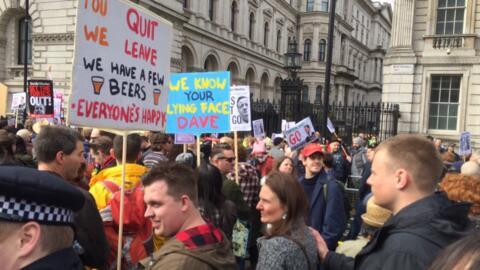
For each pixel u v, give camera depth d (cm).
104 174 404
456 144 1543
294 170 571
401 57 1622
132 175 391
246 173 609
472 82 1521
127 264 350
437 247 179
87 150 722
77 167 337
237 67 4278
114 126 356
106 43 346
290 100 1827
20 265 142
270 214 290
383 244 198
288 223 286
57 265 148
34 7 2562
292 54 1809
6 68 2850
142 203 354
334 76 6059
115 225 358
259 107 2064
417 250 179
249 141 1288
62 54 2497
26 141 736
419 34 1614
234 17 4219
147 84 394
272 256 271
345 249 338
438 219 188
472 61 1510
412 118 1625
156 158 598
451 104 1577
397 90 1641
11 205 139
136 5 376
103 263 308
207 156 725
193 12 3403
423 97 1606
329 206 461
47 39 2534
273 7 5069
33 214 142
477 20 1516
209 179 404
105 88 347
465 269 92
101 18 340
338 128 1944
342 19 6191
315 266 285
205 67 3806
